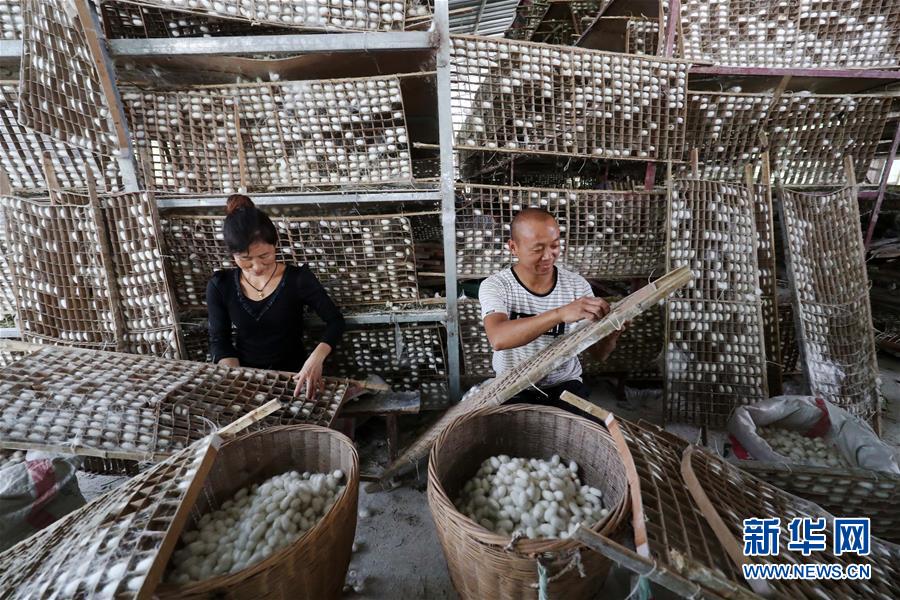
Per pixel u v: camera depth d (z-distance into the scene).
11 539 1.26
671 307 2.32
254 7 1.78
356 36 1.83
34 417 1.51
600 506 1.28
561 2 3.91
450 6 4.09
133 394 1.63
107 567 0.81
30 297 2.16
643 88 2.25
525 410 1.45
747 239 2.36
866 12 2.34
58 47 1.75
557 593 0.96
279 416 1.70
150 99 2.01
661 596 1.26
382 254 2.30
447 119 2.02
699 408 2.32
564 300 1.71
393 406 2.00
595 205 2.40
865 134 2.58
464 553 1.00
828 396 2.34
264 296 1.94
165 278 2.12
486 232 2.38
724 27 2.38
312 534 1.00
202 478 1.04
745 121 2.50
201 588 0.84
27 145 2.06
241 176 2.15
